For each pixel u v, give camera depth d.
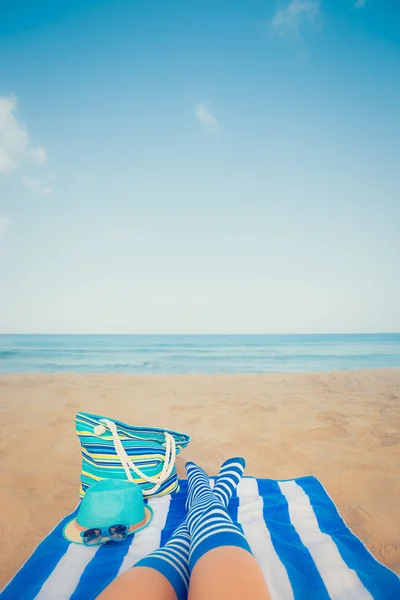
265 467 4.10
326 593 1.75
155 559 1.60
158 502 2.81
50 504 3.28
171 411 6.85
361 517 2.96
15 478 3.82
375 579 1.84
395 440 5.03
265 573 1.88
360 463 4.14
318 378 11.48
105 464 2.77
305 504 2.70
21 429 5.59
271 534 2.27
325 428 5.59
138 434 2.89
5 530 2.87
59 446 4.83
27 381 10.57
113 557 2.09
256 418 6.32
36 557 2.12
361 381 10.80
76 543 2.24
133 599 1.29
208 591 1.28
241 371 16.19
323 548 2.11
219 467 4.18
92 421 2.79
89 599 1.75
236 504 2.75
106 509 2.27
